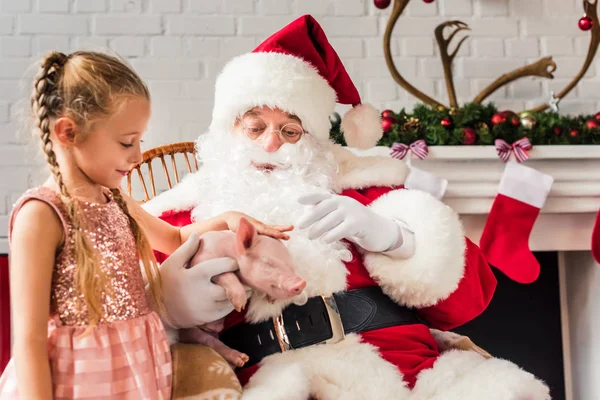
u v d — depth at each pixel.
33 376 1.02
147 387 1.10
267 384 1.18
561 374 2.42
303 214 1.33
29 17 2.38
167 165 2.36
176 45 2.42
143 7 2.42
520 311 2.43
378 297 1.40
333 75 1.65
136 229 1.27
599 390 2.26
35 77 1.15
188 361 1.21
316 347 1.30
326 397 1.21
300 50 1.59
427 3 2.50
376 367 1.25
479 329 2.42
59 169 1.12
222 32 2.44
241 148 1.48
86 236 1.13
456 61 2.52
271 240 1.26
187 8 2.44
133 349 1.12
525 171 2.08
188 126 2.40
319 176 1.52
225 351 1.27
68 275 1.10
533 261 2.04
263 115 1.50
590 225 2.19
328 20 2.49
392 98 2.48
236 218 1.34
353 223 1.32
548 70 2.55
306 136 1.54
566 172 2.13
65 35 2.39
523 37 2.54
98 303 1.11
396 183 1.61
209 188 1.53
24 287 1.06
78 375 1.07
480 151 2.08
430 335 1.47
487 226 2.08
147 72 2.41
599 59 2.55
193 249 1.28
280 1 2.47
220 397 1.16
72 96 1.11
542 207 2.11
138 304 1.18
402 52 2.51
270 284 1.22
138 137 1.17
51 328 1.12
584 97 2.54
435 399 1.23
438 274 1.39
